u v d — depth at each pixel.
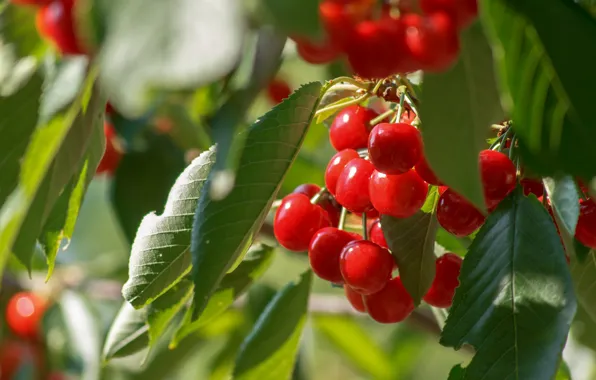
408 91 0.80
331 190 0.81
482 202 0.70
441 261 0.83
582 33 0.70
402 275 0.81
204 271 0.77
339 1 0.66
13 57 0.71
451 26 0.68
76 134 0.72
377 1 0.68
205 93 0.89
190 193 0.80
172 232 0.80
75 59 0.71
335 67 0.73
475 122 0.71
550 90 0.70
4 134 0.72
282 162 0.77
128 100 0.58
